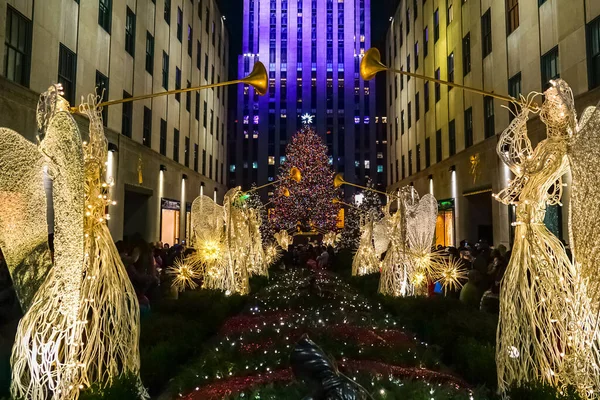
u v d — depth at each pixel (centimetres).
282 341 693
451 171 2586
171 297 988
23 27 1299
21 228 428
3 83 1181
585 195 404
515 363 468
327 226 3825
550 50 1598
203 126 3634
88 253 460
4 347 502
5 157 418
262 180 6203
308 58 6369
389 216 1292
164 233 2631
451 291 1082
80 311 442
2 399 432
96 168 473
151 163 2375
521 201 483
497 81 2036
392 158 4244
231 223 1202
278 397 451
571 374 428
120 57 2003
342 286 1438
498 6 2030
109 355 463
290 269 2100
